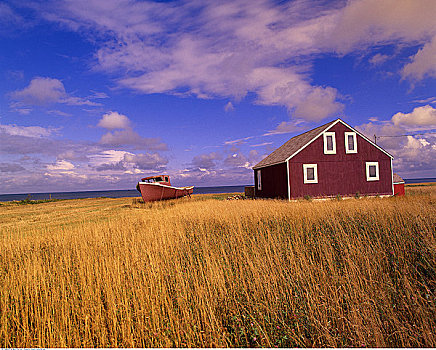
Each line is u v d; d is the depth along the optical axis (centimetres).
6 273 651
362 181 2369
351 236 753
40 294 520
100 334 407
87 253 754
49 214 2130
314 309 418
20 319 468
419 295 421
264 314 427
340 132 2361
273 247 682
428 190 2997
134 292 506
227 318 438
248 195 3356
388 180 2433
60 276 591
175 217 1274
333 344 344
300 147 2270
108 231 1038
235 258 647
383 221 867
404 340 355
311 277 512
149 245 790
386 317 399
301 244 735
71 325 442
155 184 2747
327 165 2311
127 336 396
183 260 690
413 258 591
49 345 392
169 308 455
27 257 753
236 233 863
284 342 375
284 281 503
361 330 358
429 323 374
